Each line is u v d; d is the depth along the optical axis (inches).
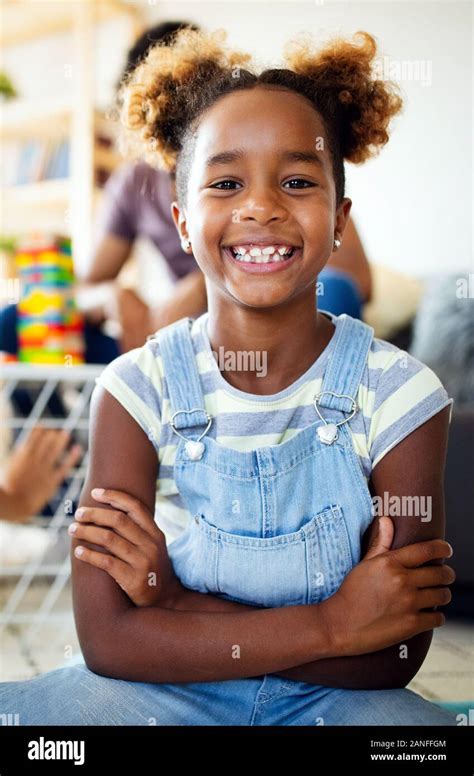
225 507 34.5
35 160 139.4
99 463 35.4
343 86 38.9
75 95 131.3
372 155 41.9
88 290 83.3
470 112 123.3
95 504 34.7
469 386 93.6
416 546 32.6
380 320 103.0
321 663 32.6
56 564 80.0
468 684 52.0
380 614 31.4
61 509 66.6
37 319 61.2
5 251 127.6
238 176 34.4
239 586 34.2
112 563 33.1
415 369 35.9
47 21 140.7
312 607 32.1
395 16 127.6
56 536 68.3
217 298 36.0
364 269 67.8
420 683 52.2
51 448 58.1
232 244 34.5
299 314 35.5
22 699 33.0
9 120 138.7
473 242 123.2
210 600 34.7
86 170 129.8
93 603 33.2
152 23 141.5
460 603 71.1
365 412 35.5
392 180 128.3
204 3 140.9
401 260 127.4
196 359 37.1
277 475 34.4
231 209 34.2
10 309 68.4
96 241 82.0
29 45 152.2
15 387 71.3
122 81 48.8
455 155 124.3
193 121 37.4
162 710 32.7
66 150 136.5
